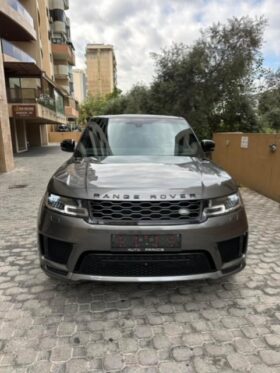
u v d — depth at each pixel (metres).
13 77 19.55
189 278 2.44
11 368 1.96
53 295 2.83
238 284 3.03
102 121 4.11
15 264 3.50
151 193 2.37
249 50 12.63
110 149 3.57
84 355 2.08
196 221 2.40
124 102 28.86
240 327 2.38
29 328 2.35
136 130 3.88
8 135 11.70
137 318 2.50
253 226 4.88
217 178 2.72
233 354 2.10
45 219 2.57
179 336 2.28
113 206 2.35
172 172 2.75
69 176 2.74
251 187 8.00
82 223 2.36
